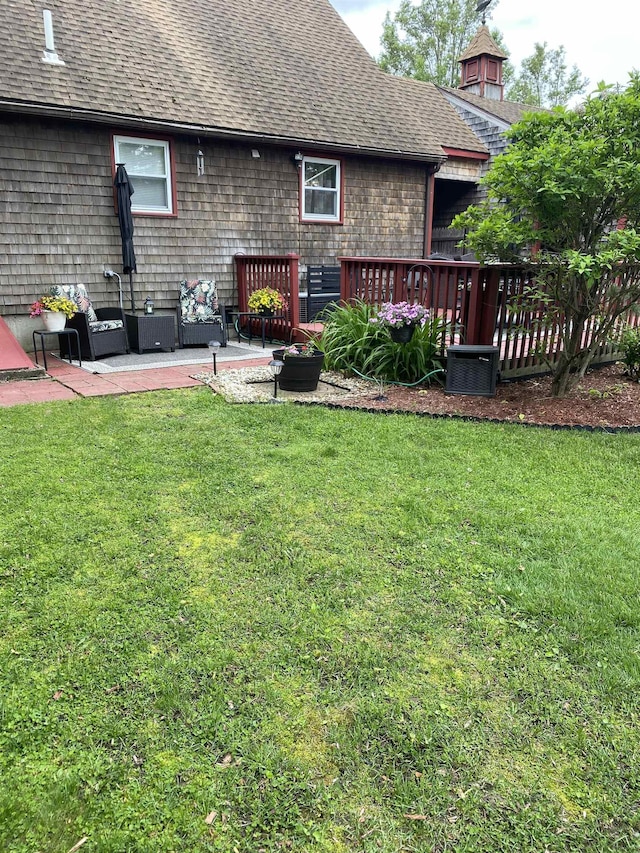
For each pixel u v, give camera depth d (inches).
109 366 273.4
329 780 61.7
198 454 153.6
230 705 71.0
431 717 69.5
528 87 1369.3
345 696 72.6
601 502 127.0
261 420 184.4
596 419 187.9
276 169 376.5
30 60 299.1
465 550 106.0
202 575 97.9
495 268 220.7
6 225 292.0
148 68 339.6
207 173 351.3
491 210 203.2
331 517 118.6
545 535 111.3
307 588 94.5
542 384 235.9
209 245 361.1
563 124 188.4
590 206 178.9
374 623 86.0
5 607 88.7
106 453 153.6
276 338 356.2
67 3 340.8
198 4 410.3
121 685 73.9
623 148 174.2
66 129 300.2
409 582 96.0
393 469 144.6
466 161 500.4
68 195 306.7
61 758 63.9
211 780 61.5
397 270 254.5
